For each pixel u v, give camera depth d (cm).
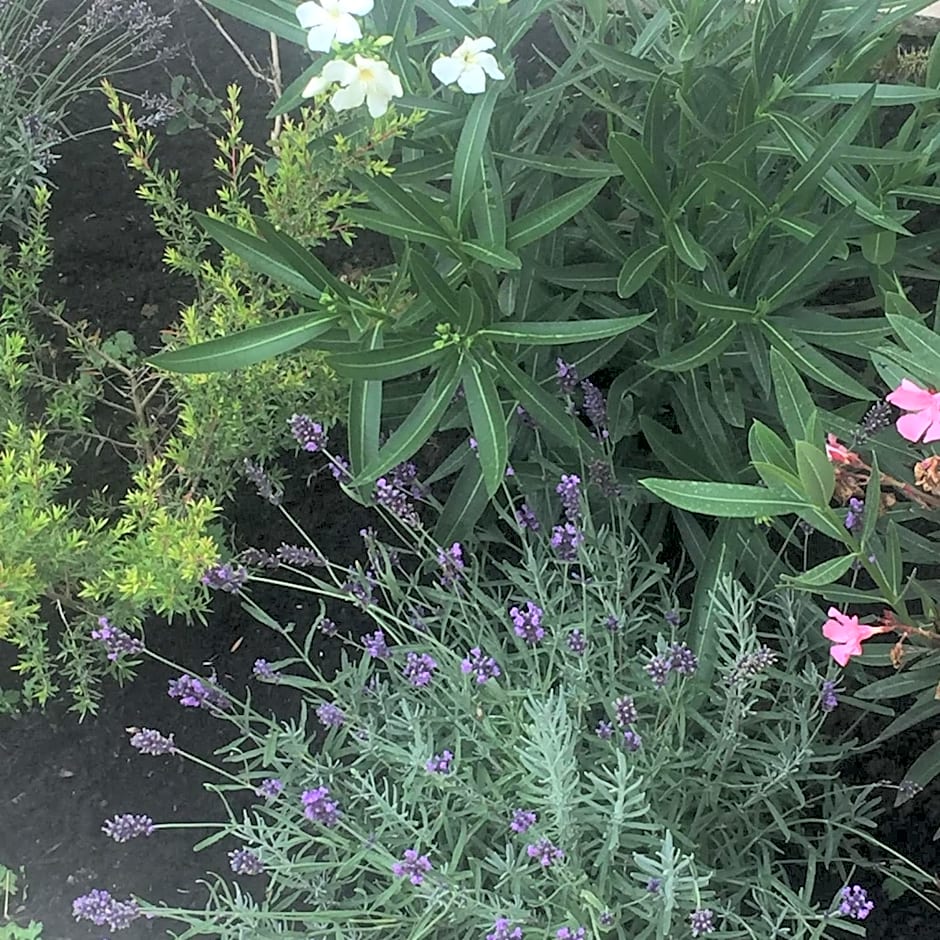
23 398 206
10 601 149
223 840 171
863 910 132
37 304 192
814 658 175
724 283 169
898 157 156
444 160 169
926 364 115
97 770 177
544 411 158
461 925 142
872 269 181
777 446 120
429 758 136
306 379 177
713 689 161
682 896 131
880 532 157
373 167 167
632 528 170
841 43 158
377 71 133
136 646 152
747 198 151
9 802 174
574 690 145
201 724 181
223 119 235
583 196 148
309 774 150
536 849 122
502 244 145
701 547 180
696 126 159
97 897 133
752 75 153
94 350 194
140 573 152
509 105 168
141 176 231
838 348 166
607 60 162
